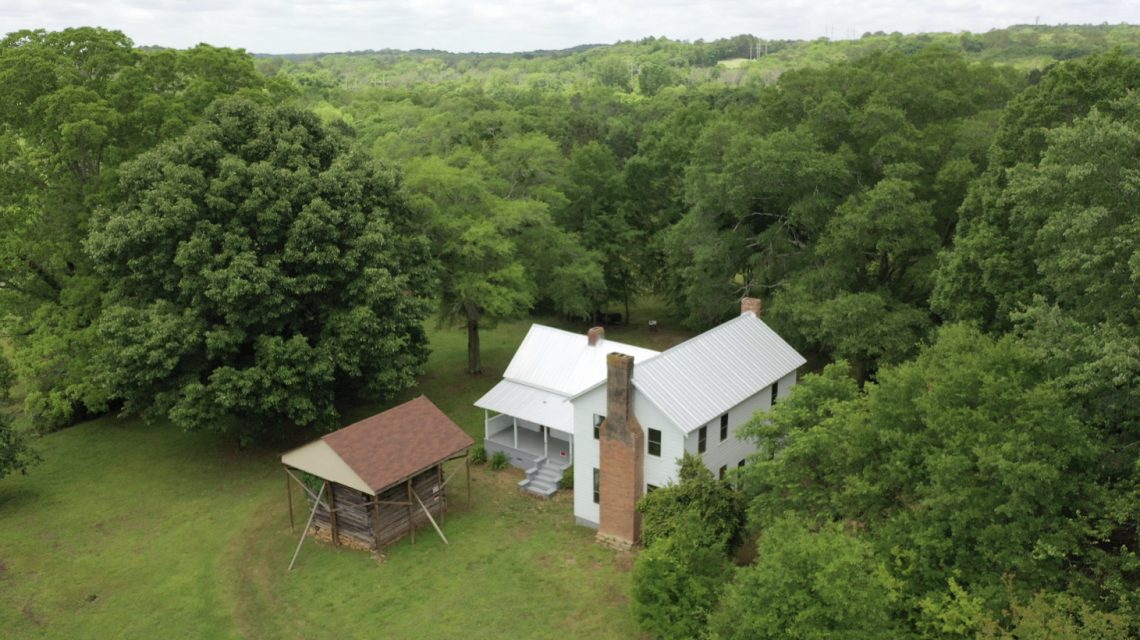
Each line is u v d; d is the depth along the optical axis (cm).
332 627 2967
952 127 4759
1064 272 2845
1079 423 2341
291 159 4128
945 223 4769
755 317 4109
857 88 5128
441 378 5566
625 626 2902
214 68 4912
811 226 4769
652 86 18850
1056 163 2939
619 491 3359
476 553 3419
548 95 14812
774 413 2953
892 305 4569
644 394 3266
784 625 2236
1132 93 3064
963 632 2142
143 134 4559
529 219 5266
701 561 2755
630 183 6594
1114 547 2525
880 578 2223
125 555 3438
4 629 2947
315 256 3919
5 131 4469
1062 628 2002
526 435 4384
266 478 4134
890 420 2602
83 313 4444
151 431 4722
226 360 3944
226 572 3316
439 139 6656
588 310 6297
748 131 5147
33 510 3819
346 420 4825
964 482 2320
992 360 2508
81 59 4678
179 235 3872
